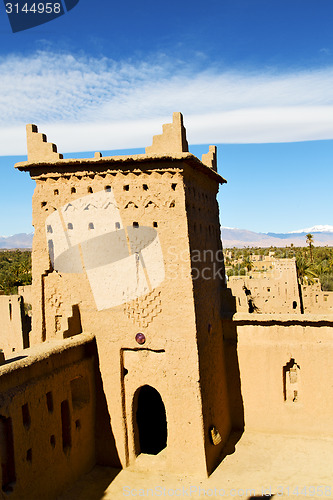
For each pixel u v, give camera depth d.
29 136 12.96
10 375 9.36
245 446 13.39
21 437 9.40
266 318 14.06
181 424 11.84
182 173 11.87
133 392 12.52
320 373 13.66
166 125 11.96
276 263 32.25
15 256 128.38
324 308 31.72
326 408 13.59
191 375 11.75
